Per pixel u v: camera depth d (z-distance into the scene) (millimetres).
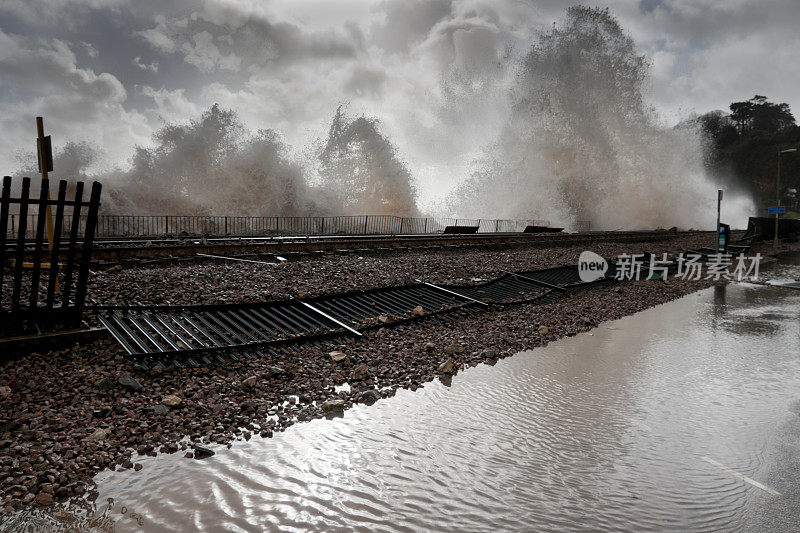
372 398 6750
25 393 5832
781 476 5254
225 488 4500
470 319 11547
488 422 6305
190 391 6309
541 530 4145
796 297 17844
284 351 8055
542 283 16484
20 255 6781
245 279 11445
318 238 18250
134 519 3990
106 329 7402
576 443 5840
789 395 7727
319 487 4613
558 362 9188
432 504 4441
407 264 16250
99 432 5125
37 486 4270
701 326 12812
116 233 22812
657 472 5246
